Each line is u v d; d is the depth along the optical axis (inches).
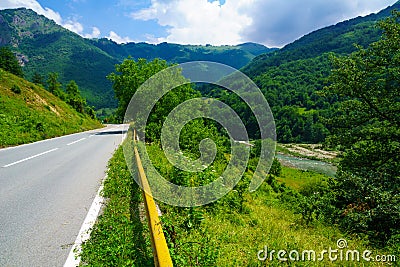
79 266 146.8
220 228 244.2
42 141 847.1
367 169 622.8
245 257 197.8
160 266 100.4
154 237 128.8
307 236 293.1
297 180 1326.3
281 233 277.0
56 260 153.0
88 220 211.6
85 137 1053.2
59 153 584.7
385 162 646.5
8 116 935.7
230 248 205.0
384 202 410.6
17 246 167.3
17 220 207.8
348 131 715.4
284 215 417.7
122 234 179.9
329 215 425.4
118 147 706.2
